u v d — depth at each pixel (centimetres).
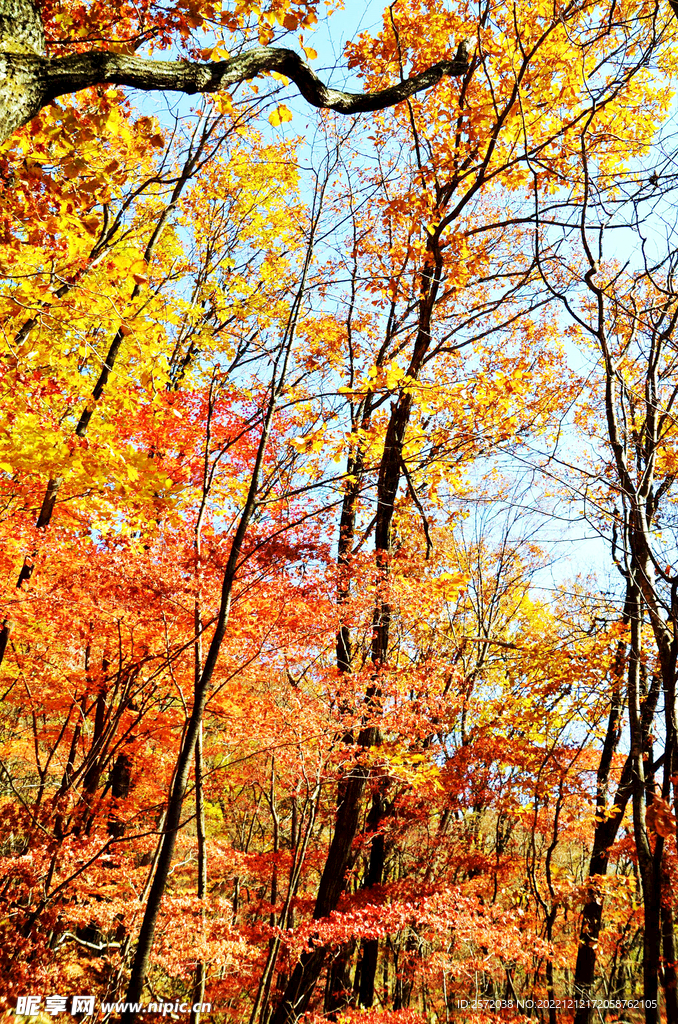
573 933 1039
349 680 754
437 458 1127
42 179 465
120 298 545
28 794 948
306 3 437
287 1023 691
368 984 937
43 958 559
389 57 944
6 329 580
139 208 870
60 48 539
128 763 863
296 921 862
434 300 968
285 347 632
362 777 746
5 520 641
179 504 743
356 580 778
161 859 480
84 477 623
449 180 907
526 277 928
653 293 682
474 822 1147
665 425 732
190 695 738
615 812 1012
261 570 675
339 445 808
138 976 449
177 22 511
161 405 682
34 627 663
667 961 712
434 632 928
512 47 777
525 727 1009
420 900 728
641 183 481
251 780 848
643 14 551
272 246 991
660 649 542
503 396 1110
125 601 631
